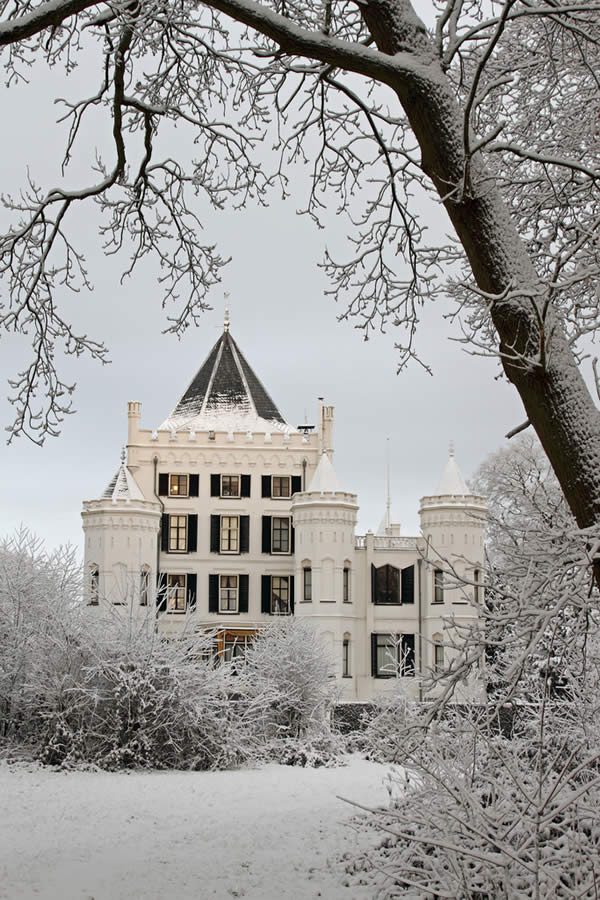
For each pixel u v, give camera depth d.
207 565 58.50
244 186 14.17
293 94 12.32
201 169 14.00
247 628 57.22
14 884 10.16
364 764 25.12
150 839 12.94
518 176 12.66
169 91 13.50
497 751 8.80
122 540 56.78
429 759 9.45
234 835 13.17
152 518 57.69
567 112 12.61
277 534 59.12
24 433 13.67
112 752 21.77
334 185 13.67
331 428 63.44
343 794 18.05
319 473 57.12
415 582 56.31
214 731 23.16
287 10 11.86
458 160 8.75
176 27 11.84
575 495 8.17
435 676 9.02
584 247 9.54
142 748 22.22
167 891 10.00
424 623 55.56
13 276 13.19
